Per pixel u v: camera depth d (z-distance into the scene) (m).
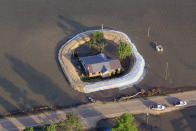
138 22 151.12
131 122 95.31
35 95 107.88
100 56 123.12
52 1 167.38
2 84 112.25
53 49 131.50
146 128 96.69
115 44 135.75
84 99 106.06
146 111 101.88
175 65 122.88
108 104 103.94
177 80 115.06
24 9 159.38
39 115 99.81
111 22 151.12
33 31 142.62
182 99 106.06
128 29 145.75
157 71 119.50
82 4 165.50
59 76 116.88
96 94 108.12
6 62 123.38
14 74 117.25
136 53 128.25
